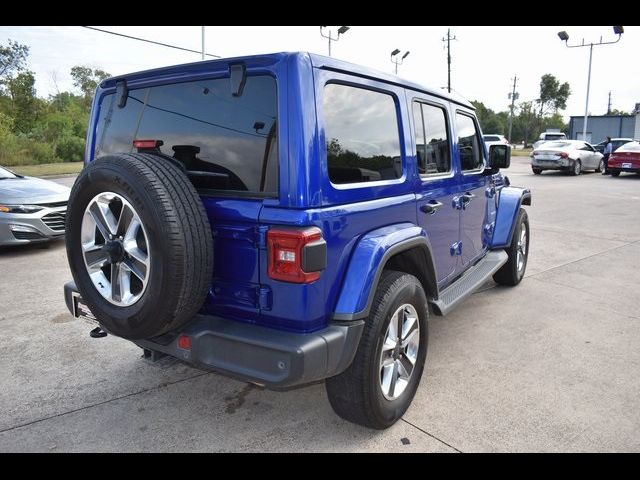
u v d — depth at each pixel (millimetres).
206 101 2584
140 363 3811
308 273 2258
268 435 2889
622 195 13945
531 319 4699
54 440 2844
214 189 2535
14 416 3080
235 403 3244
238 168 2459
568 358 3861
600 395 3297
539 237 8445
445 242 3752
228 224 2420
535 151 20688
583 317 4742
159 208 2193
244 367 2365
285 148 2281
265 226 2318
